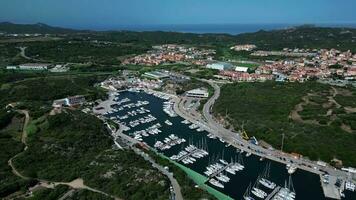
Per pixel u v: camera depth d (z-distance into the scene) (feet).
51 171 551.59
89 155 619.67
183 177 562.25
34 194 480.64
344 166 629.51
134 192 495.00
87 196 476.54
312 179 597.52
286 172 621.31
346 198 540.93
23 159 581.12
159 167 610.24
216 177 595.88
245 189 561.43
